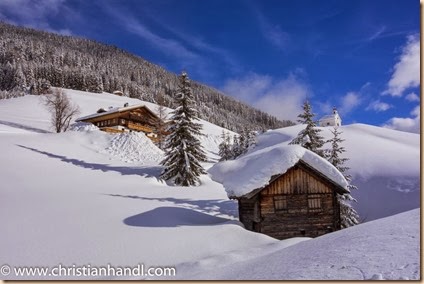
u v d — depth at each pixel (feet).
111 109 233.14
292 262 23.63
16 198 70.44
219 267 33.47
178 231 53.21
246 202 64.39
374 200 128.26
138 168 122.21
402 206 120.26
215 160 250.98
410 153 164.04
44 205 65.26
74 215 58.95
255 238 52.90
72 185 90.27
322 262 20.72
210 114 561.43
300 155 61.46
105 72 597.93
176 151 111.34
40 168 106.93
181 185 109.29
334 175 62.08
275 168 60.44
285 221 61.52
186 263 39.37
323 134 211.82
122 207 65.82
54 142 143.13
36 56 563.07
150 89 623.77
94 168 116.88
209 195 91.66
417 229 22.22
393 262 17.15
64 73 479.41
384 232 23.63
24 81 419.13
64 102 215.51
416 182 130.82
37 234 49.39
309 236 61.52
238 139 247.29
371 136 207.92
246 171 64.28
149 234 51.11
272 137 232.12
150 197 80.12
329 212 62.69
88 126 205.87
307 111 94.27
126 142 151.12
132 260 41.73
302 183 63.10
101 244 46.42
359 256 19.57
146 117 233.96
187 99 116.16
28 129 209.97
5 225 52.54
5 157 111.96
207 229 55.06
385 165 150.30
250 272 25.08
